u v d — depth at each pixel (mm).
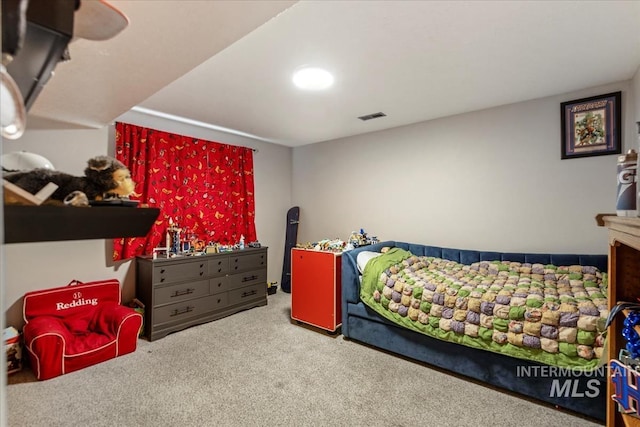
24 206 448
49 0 445
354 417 1772
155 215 602
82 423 1689
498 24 1668
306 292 3143
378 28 1694
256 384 2096
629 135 2406
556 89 2586
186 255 3141
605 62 2125
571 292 2104
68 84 1177
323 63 2094
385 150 3785
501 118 2982
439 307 2254
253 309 3738
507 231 2973
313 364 2389
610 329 1147
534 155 2826
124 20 530
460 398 1960
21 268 2385
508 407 1870
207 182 3646
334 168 4305
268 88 2510
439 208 3375
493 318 2016
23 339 2250
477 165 3131
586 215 2607
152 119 3219
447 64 2121
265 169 4449
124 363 2363
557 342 1774
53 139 1821
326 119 3379
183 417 1753
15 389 1990
